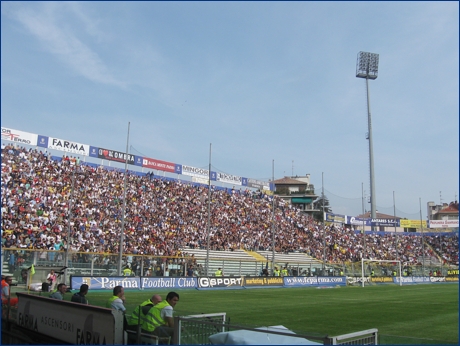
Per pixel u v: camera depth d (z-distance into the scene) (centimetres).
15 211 3769
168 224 4944
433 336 1435
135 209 4831
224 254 4938
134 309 1059
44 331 1101
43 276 2844
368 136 8356
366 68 8288
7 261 2706
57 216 4031
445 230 7738
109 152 5162
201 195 5875
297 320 1794
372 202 8094
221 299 2688
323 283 4478
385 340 751
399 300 2823
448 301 2767
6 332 1255
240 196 6462
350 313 2056
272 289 3819
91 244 3903
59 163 4688
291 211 6912
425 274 5866
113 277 2970
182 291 3253
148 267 3566
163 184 5588
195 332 812
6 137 4297
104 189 4803
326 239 6625
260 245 5609
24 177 4184
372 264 5981
